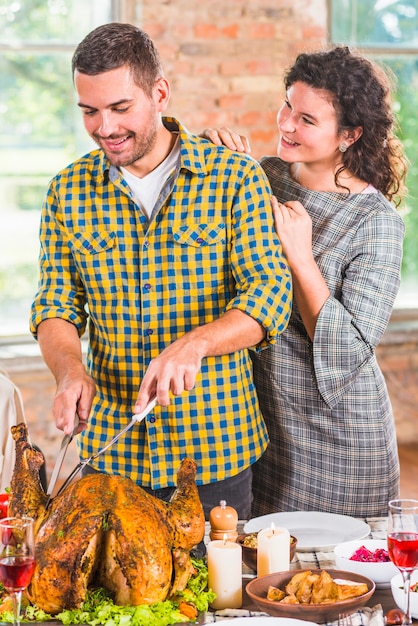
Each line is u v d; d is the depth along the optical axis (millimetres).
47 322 2381
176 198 2295
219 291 2316
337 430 2729
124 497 1848
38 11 5812
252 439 2381
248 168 2311
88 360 2469
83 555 1790
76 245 2352
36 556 1818
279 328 2225
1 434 2773
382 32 6305
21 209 5891
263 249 2273
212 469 2326
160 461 2322
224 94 5984
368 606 1898
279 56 6035
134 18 5836
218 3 5906
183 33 5883
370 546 2143
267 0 5980
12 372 5633
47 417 5738
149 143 2191
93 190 2350
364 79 2629
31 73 5840
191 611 1812
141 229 2309
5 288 5871
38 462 1966
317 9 6090
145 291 2303
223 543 1941
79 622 1782
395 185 2832
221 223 2295
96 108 2107
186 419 2307
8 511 1930
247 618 1747
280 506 2832
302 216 2568
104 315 2361
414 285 6547
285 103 2723
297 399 2730
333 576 1910
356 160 2713
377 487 2773
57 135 5926
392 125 2750
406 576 1772
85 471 2416
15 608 1731
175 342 2082
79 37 5891
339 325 2586
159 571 1796
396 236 2684
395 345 6332
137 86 2113
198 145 2318
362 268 2652
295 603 1804
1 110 5805
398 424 6391
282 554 1981
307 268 2566
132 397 2357
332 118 2629
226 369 2326
